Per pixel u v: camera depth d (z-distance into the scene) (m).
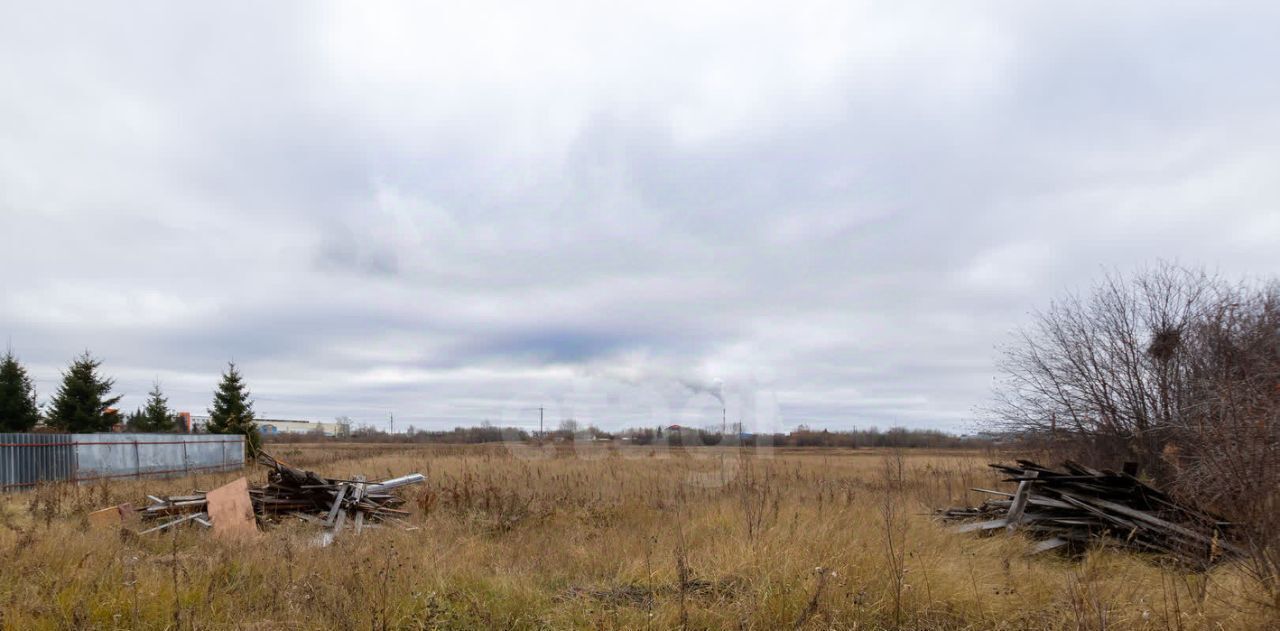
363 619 5.76
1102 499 9.21
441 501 13.56
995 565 7.48
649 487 14.21
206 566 7.31
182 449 29.53
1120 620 5.46
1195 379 11.60
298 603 6.25
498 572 7.31
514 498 12.81
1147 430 12.50
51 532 8.62
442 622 5.79
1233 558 6.46
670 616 5.86
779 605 5.99
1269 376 8.09
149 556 8.21
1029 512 10.05
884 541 7.57
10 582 6.58
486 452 27.94
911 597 6.13
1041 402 15.36
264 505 12.03
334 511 11.55
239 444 32.97
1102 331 14.33
